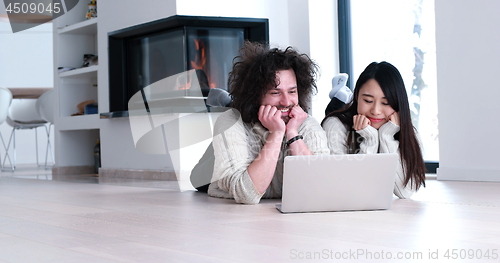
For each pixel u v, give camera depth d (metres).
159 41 3.95
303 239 1.13
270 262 0.92
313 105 4.00
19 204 2.05
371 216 1.49
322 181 1.56
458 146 3.09
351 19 4.07
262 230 1.27
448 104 3.13
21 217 1.64
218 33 3.86
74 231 1.32
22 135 7.44
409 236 1.16
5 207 1.94
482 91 2.98
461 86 3.07
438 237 1.14
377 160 1.58
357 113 1.95
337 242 1.09
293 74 1.80
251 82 1.77
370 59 3.97
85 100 4.93
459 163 3.09
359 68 4.05
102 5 4.33
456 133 3.10
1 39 7.17
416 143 1.91
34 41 7.35
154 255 0.99
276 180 1.97
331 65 4.09
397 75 1.85
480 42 2.98
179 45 3.79
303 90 1.88
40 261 0.96
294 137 1.78
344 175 1.57
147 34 4.03
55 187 3.00
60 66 4.86
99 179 3.76
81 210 1.80
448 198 2.00
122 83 4.19
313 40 4.01
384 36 3.87
